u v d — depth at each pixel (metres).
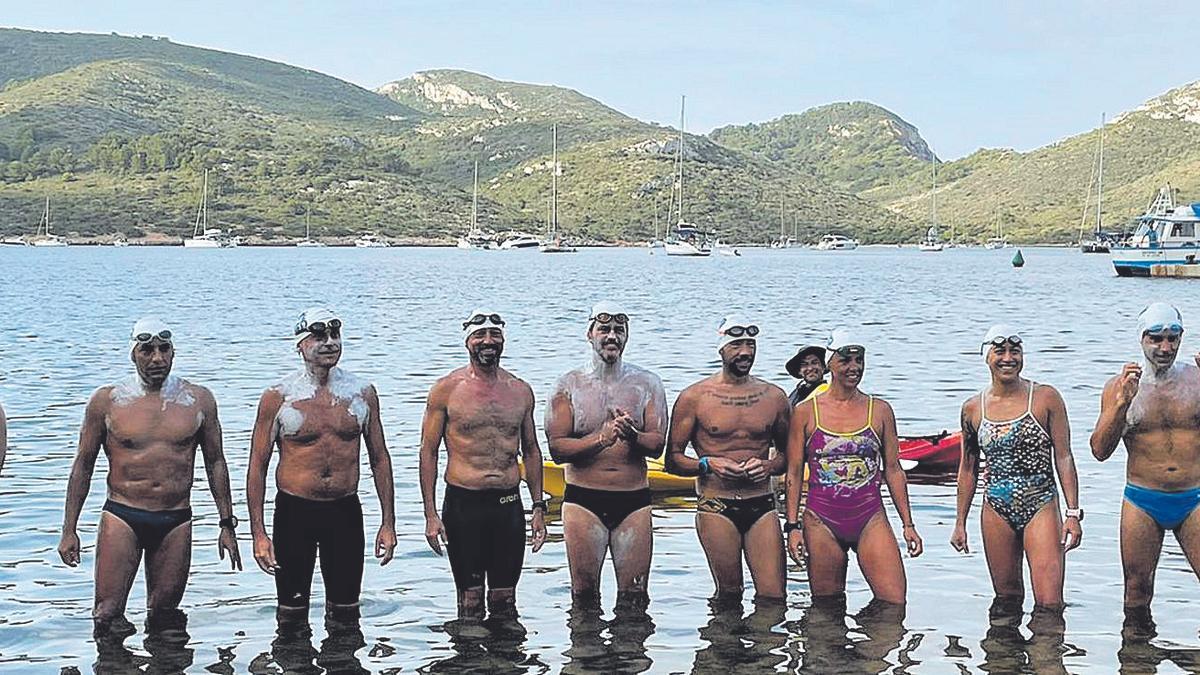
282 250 169.50
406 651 9.93
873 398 11.03
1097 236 164.88
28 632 10.31
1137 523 10.59
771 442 11.23
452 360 31.33
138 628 10.38
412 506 14.86
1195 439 10.43
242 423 20.81
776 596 11.09
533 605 11.08
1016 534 10.96
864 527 10.93
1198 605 10.97
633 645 10.06
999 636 10.19
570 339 37.25
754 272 101.62
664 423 11.12
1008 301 60.22
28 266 99.12
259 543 10.57
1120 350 35.22
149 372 10.35
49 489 15.63
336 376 10.71
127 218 187.50
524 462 11.00
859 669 9.51
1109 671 9.42
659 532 13.79
